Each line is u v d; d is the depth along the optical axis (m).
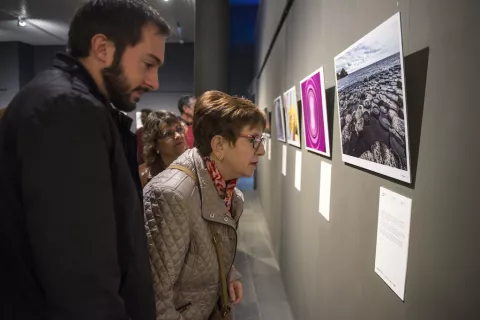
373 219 1.34
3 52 12.03
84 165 0.66
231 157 1.17
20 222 0.70
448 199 0.85
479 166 0.74
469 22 0.77
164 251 1.02
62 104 0.66
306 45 2.52
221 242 1.19
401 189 1.11
